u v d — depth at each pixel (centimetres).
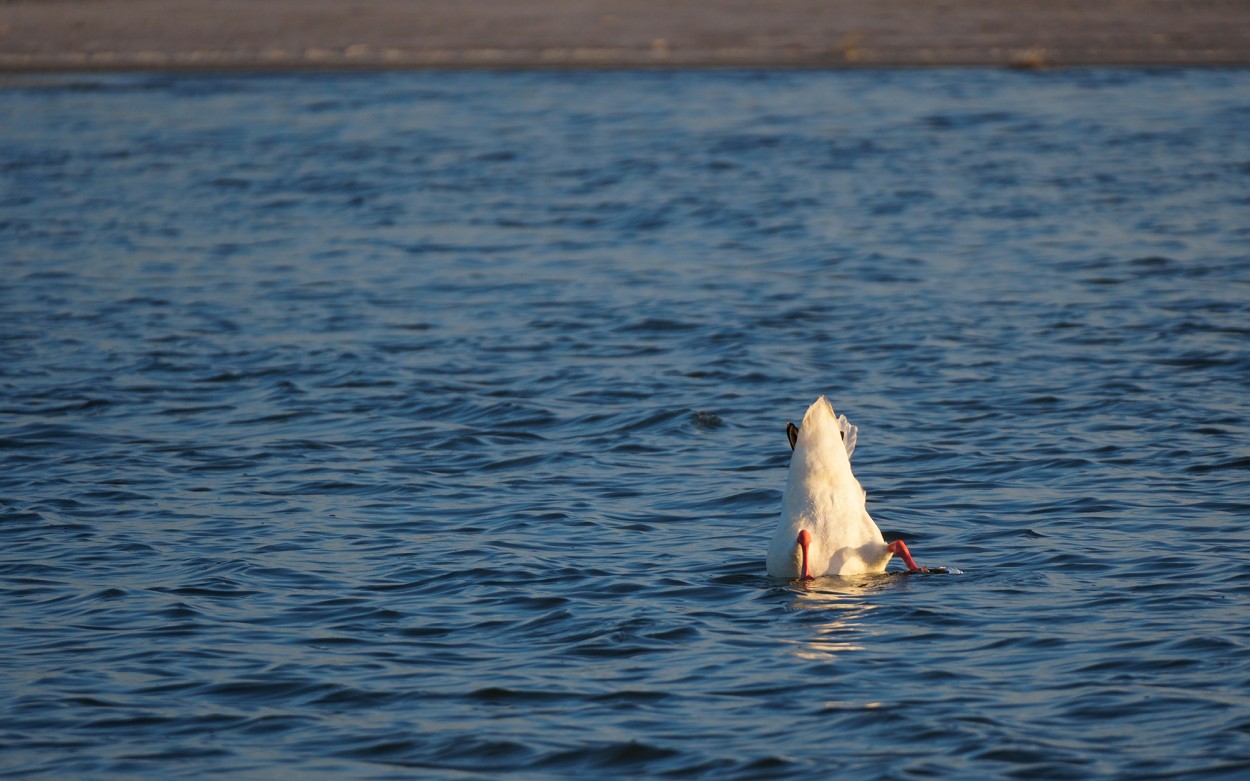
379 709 4031
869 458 6606
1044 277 10344
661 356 8550
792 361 8381
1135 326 8944
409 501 6088
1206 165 14462
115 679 4262
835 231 12106
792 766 3631
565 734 3844
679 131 17062
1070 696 4006
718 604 4812
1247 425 6944
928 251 11288
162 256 11525
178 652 4459
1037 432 6938
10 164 15662
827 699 4034
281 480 6419
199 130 17600
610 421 7281
